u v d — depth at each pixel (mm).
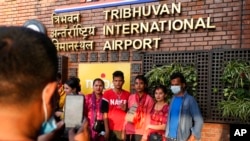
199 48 5312
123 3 6051
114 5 6172
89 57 6480
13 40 696
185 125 4020
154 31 5734
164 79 5184
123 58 6016
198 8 5344
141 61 5805
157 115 4312
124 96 4676
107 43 6211
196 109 4051
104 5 6289
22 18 7500
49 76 729
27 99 701
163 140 4250
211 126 5098
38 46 713
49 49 734
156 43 5676
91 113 4273
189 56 5320
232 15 5070
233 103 4711
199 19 5293
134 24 5918
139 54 5816
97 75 6320
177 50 5496
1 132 679
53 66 738
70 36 6762
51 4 7062
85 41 6512
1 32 708
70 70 6730
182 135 4020
